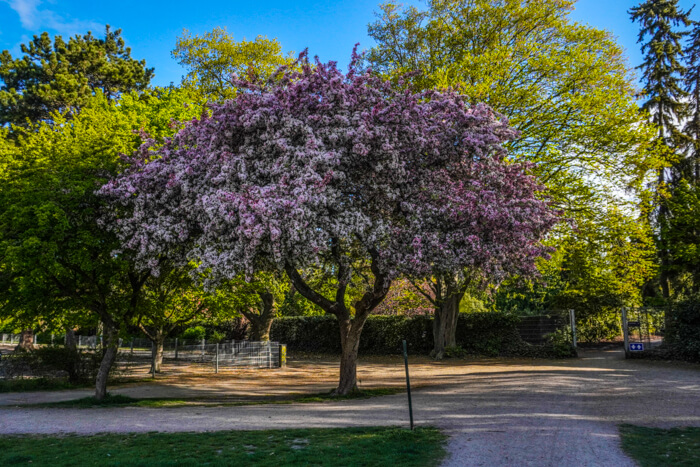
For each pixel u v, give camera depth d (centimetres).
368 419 991
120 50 4103
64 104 3325
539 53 2217
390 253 1170
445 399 1237
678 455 675
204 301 1958
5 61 3606
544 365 1997
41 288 1388
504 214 1149
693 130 2839
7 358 1839
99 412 1190
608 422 902
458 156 1258
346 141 1153
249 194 1058
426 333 2909
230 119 1229
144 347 3241
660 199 2523
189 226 1234
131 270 1435
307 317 3494
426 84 2203
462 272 1281
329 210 1131
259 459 685
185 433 880
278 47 2752
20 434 927
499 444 745
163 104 2445
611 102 2108
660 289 3081
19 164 1438
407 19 2475
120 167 1427
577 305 3011
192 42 2806
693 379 1451
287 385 1802
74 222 1310
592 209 2166
